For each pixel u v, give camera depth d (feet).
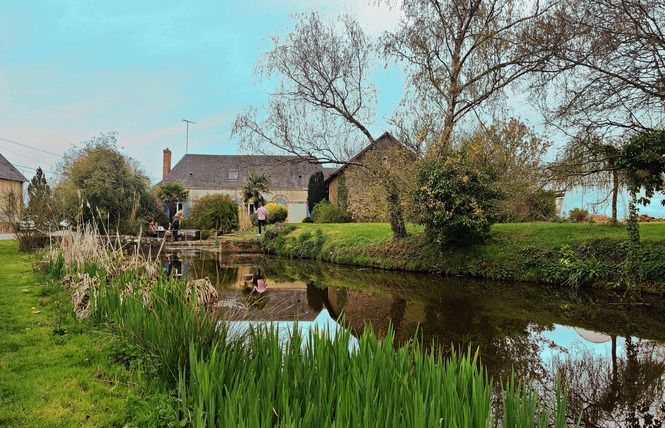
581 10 31.37
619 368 15.70
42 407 9.47
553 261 34.42
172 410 8.81
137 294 15.44
